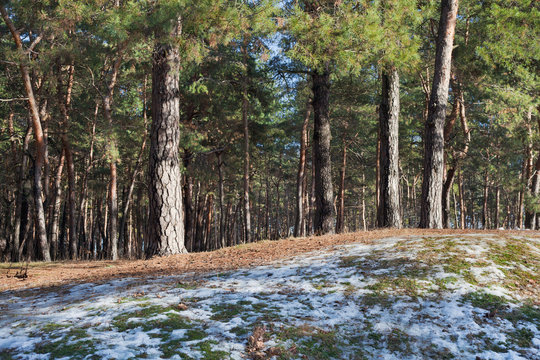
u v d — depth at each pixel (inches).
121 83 932.6
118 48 561.3
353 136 1277.1
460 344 208.7
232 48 812.6
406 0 513.7
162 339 179.6
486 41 629.3
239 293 260.1
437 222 548.4
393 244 368.8
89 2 463.2
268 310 227.6
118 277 333.4
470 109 967.6
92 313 218.1
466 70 743.7
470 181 1927.9
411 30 681.6
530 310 245.1
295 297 255.0
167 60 462.0
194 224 1460.4
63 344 171.0
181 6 405.1
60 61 624.7
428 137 559.8
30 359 156.4
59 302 254.4
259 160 1494.8
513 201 1830.7
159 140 462.0
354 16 487.5
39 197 689.0
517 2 592.1
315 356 181.8
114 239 768.9
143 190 1189.7
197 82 778.8
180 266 371.6
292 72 671.1
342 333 209.9
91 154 1009.5
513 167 1203.9
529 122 874.8
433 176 551.5
